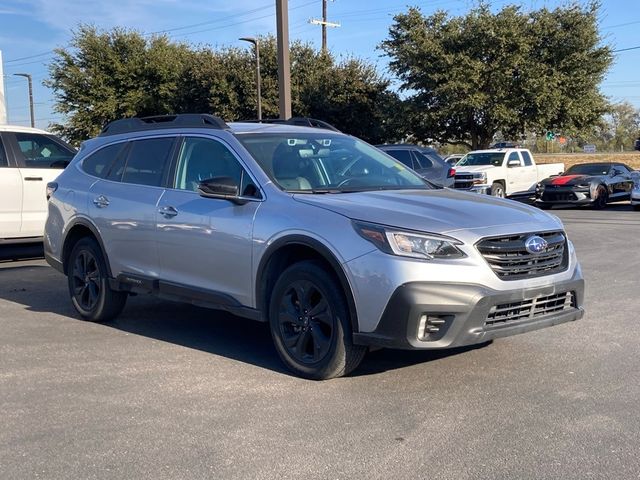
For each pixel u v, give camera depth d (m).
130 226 6.27
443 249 4.48
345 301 4.73
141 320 7.04
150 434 4.13
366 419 4.31
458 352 5.69
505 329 4.62
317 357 4.94
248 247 5.23
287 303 5.10
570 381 4.97
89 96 38.41
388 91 35.09
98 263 6.76
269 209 5.18
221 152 5.79
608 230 14.74
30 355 5.78
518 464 3.67
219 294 5.54
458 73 29.86
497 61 29.78
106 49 38.47
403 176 6.11
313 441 4.00
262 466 3.70
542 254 4.81
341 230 4.71
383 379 5.05
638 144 27.16
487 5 30.38
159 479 3.58
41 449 3.95
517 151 23.00
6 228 10.12
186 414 4.43
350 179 5.76
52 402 4.68
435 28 31.38
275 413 4.43
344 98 34.97
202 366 5.44
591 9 30.31
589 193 20.47
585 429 4.11
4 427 4.27
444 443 3.94
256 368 5.37
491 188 21.36
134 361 5.60
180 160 6.10
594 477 3.52
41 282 9.28
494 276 4.55
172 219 5.85
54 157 10.82
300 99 35.19
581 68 30.38
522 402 4.57
